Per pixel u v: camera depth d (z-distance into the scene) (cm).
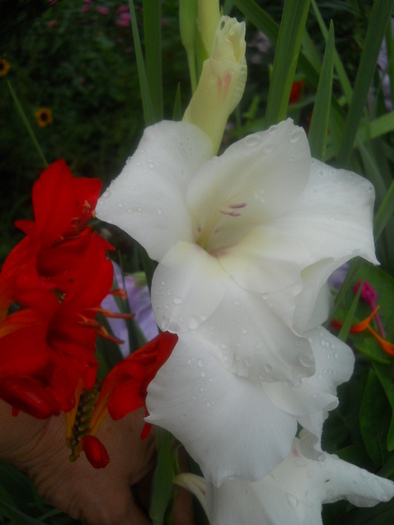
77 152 76
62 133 76
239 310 20
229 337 19
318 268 21
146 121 24
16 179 76
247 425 19
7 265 18
